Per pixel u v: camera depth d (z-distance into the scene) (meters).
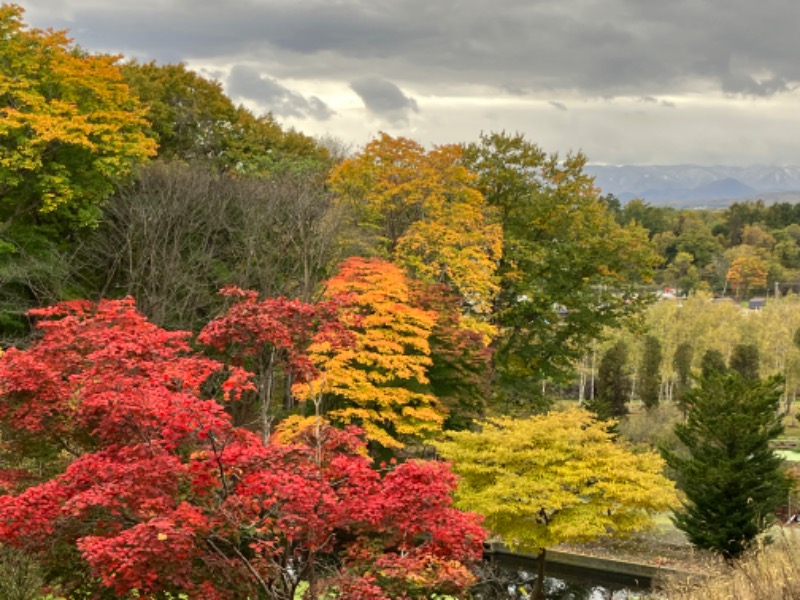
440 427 20.75
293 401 24.80
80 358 10.19
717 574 16.08
